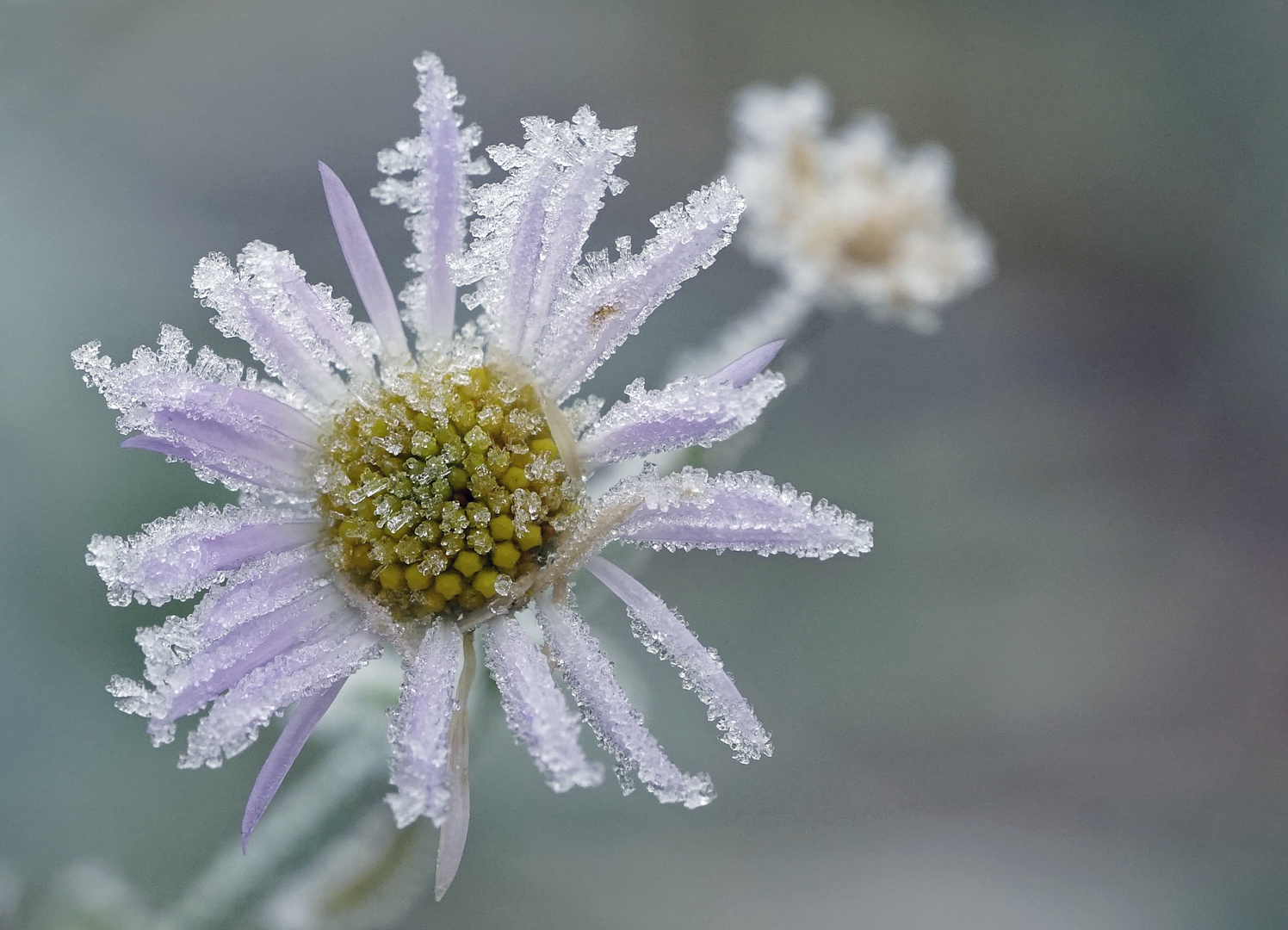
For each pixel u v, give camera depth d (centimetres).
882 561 26
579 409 19
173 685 18
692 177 27
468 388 19
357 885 20
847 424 27
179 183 25
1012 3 30
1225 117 30
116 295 24
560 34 27
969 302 28
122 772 23
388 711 19
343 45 26
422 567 19
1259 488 28
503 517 19
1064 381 29
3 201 24
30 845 23
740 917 23
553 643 19
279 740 19
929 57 29
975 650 26
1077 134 29
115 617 23
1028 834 25
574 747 18
